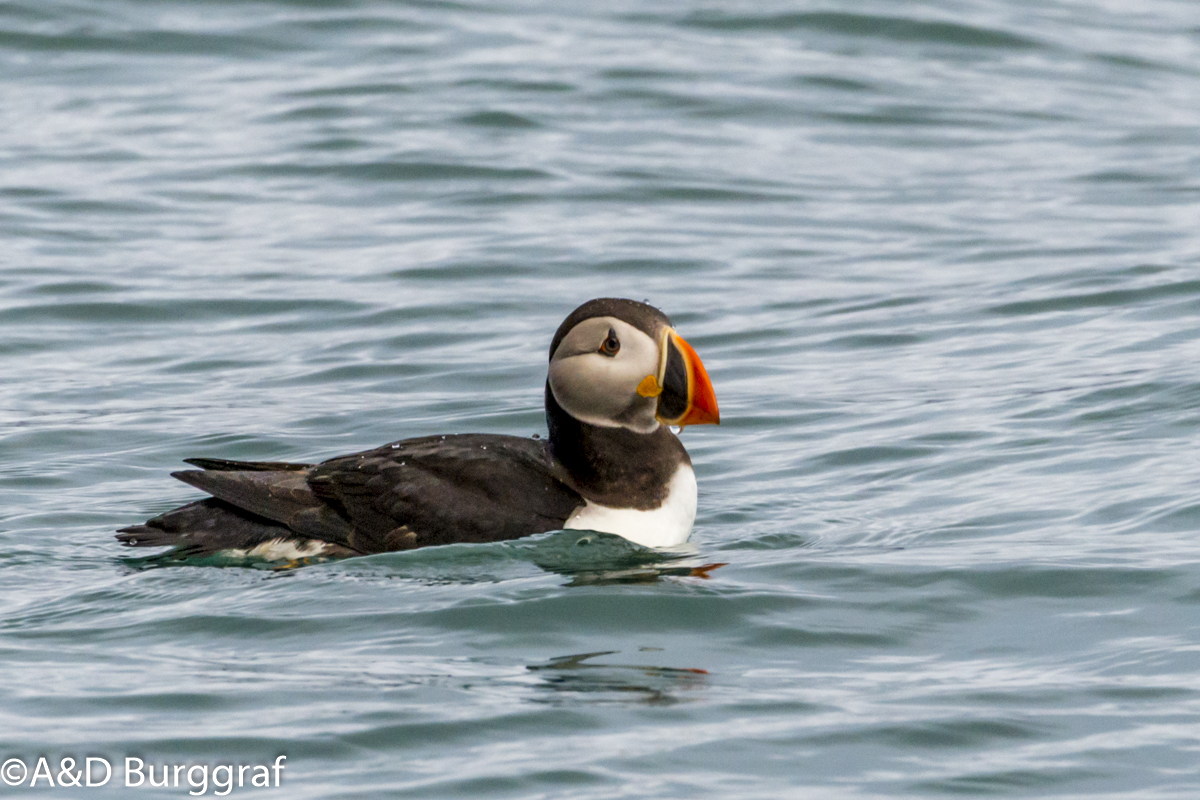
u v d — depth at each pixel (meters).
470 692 7.54
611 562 9.80
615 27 30.59
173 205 20.62
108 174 21.89
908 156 23.56
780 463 12.27
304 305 16.89
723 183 21.89
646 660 8.01
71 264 18.16
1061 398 13.18
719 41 29.77
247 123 24.31
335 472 10.20
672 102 25.84
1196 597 8.66
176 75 27.06
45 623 8.67
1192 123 25.52
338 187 21.52
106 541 10.47
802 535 10.45
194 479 10.05
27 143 23.25
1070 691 7.50
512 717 7.23
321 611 8.78
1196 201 20.89
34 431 13.01
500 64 27.70
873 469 11.95
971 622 8.55
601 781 6.57
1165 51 30.61
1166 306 15.97
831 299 17.09
